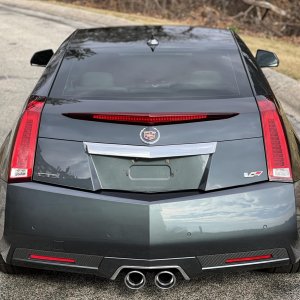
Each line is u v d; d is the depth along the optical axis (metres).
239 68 3.50
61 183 2.89
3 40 13.27
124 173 2.88
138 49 3.73
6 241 2.95
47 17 17.69
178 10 23.69
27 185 2.91
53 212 2.86
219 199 2.81
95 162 2.89
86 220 2.83
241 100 3.11
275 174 2.89
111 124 2.90
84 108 3.01
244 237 2.82
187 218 2.78
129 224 2.79
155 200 2.80
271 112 3.01
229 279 3.38
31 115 3.03
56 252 2.90
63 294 3.25
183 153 2.84
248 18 22.83
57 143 2.93
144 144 2.84
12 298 3.21
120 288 3.31
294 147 3.11
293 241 2.88
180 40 3.91
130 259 2.83
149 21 16.53
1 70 9.88
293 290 3.25
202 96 3.17
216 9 23.70
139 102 3.05
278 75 8.52
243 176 2.87
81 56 3.65
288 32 21.34
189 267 2.86
